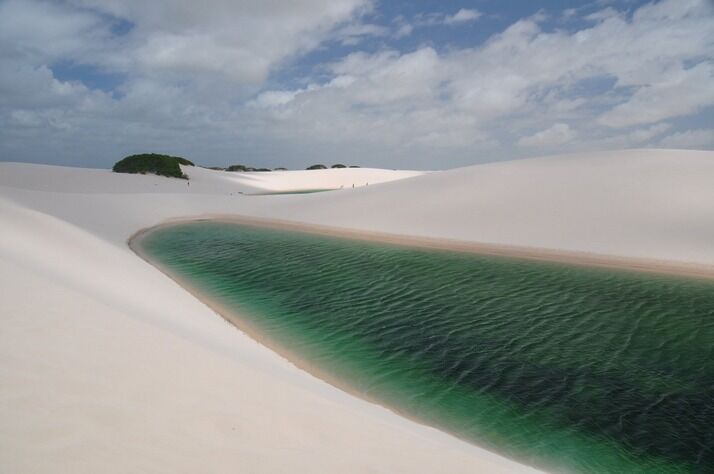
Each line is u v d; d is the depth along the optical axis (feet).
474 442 20.76
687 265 54.54
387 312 39.86
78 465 9.30
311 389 20.24
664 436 22.58
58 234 50.03
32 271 26.02
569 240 65.36
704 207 69.87
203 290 44.98
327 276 52.54
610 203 75.61
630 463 20.33
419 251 66.64
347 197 109.81
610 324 37.96
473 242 69.31
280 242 74.95
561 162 105.50
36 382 12.44
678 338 35.19
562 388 27.12
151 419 11.86
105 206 98.02
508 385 27.20
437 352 31.58
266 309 39.55
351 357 29.99
